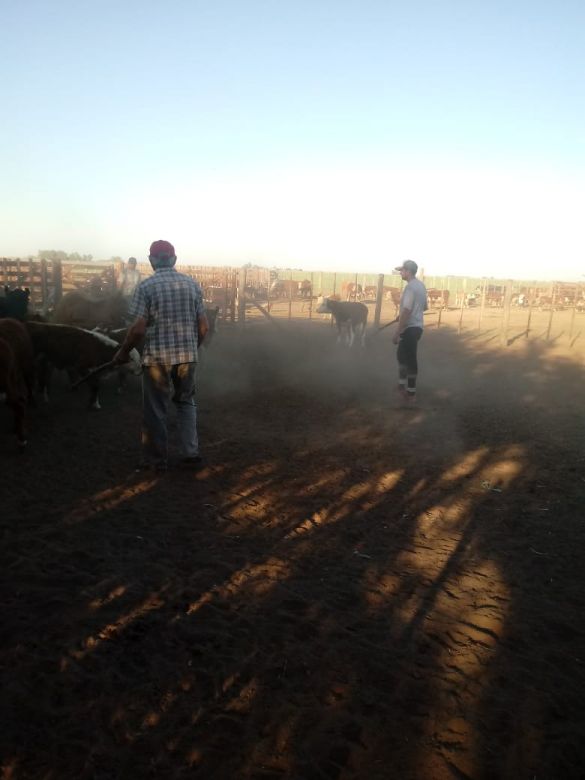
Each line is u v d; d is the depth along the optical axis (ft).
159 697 8.54
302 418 25.39
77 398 27.40
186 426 18.17
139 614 10.59
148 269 73.77
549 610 11.37
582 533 14.89
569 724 8.37
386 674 9.29
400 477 18.60
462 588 12.08
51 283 48.42
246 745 7.75
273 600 11.28
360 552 13.48
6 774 7.10
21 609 10.58
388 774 7.40
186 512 15.16
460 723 8.32
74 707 8.27
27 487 16.30
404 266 26.86
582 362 45.62
